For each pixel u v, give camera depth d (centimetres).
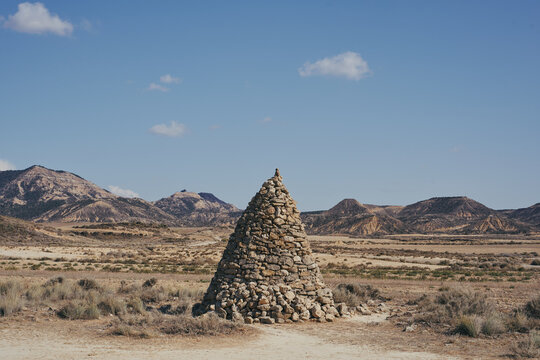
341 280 4759
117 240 16912
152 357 1395
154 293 3100
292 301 2138
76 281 3569
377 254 11331
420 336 1806
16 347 1498
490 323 1825
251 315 2069
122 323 1859
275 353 1494
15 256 7975
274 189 2386
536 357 1420
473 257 10781
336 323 2106
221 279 2234
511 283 4784
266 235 2269
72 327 1870
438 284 4569
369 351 1545
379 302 3034
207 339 1672
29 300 2492
